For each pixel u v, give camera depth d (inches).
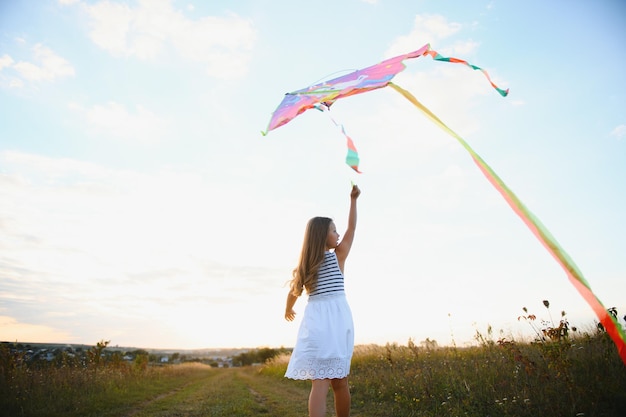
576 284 64.4
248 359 2237.9
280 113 108.8
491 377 181.9
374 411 194.4
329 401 235.3
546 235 66.7
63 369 309.4
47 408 226.7
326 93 97.7
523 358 162.6
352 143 86.6
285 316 128.4
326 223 123.0
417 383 216.7
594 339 166.2
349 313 115.0
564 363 146.9
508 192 70.6
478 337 221.5
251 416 199.0
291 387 372.8
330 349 107.3
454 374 207.2
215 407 239.6
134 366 496.1
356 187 125.6
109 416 217.3
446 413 166.1
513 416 140.1
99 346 399.2
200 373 959.0
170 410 234.8
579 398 132.8
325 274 117.3
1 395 230.5
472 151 75.4
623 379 138.6
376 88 91.7
